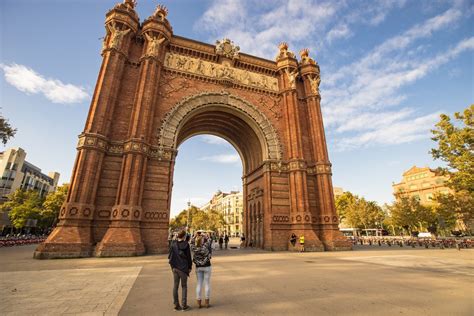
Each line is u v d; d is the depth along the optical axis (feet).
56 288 31.04
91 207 71.87
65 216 67.36
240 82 113.70
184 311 22.57
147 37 96.58
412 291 29.89
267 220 100.99
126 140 82.48
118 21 92.48
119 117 86.74
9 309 22.68
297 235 95.86
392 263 56.24
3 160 271.08
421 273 42.68
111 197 77.30
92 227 72.13
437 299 26.32
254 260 62.54
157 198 82.33
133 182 76.38
